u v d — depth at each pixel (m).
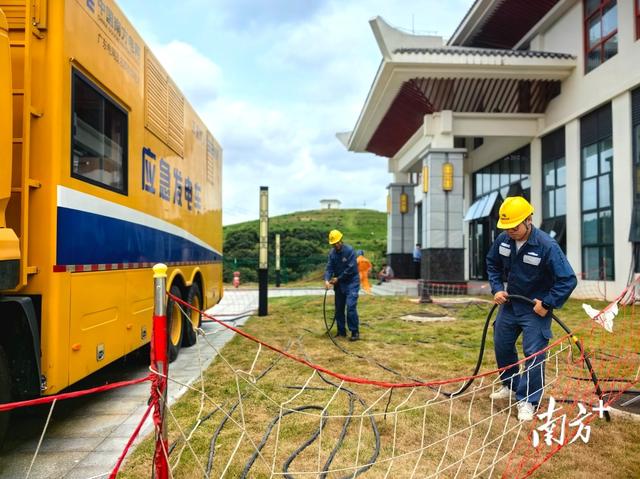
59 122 3.08
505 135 13.55
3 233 2.70
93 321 3.53
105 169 3.83
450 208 13.09
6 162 2.74
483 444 3.22
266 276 10.12
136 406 4.25
